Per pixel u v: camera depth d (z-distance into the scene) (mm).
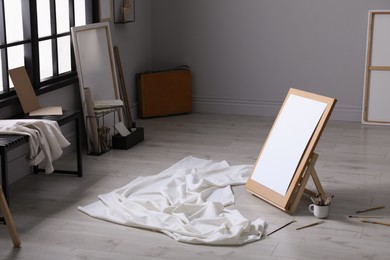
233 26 10258
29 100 8094
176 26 10438
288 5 10031
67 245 6891
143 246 6879
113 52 9391
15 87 7957
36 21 8227
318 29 9992
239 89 10398
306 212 7434
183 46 10461
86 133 8891
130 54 10086
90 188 7938
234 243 6879
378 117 9898
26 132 7410
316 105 7473
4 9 7891
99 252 6793
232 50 10320
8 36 8016
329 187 7934
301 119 7551
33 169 8289
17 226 7180
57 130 7684
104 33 9234
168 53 10523
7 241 6945
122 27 9836
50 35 8570
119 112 9469
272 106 10312
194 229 7035
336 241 6949
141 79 10172
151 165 8531
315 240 6965
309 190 7621
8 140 7227
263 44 10203
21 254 6762
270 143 7754
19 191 7855
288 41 10117
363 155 8781
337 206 7535
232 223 7137
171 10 10406
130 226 7180
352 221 7273
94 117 8734
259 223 7137
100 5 9258
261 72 10273
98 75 9109
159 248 6852
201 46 10406
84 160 8664
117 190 7781
